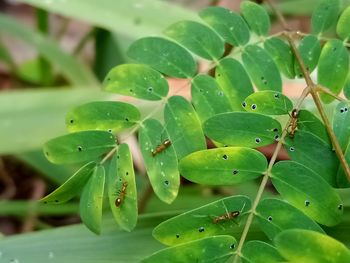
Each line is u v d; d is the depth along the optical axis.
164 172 0.14
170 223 0.13
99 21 0.26
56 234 0.17
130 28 0.26
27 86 0.35
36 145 0.24
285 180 0.13
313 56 0.16
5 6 0.44
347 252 0.10
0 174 0.31
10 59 0.34
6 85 0.35
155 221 0.16
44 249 0.16
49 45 0.31
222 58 0.15
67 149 0.14
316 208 0.13
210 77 0.15
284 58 0.16
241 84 0.15
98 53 0.32
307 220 0.12
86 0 0.27
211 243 0.12
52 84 0.34
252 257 0.12
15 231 0.29
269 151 0.21
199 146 0.14
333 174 0.13
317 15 0.16
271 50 0.16
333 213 0.13
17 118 0.25
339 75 0.15
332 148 0.14
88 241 0.16
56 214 0.27
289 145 0.14
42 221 0.29
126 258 0.16
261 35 0.16
